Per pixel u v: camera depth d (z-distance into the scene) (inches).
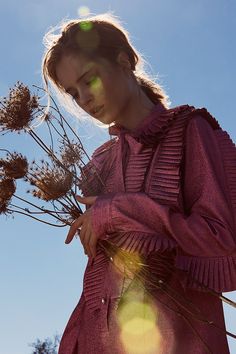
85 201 92.4
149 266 86.6
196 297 87.5
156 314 85.9
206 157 91.1
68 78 95.7
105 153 100.0
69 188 97.3
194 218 87.6
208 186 89.8
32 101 100.0
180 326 85.4
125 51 100.1
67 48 95.7
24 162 97.7
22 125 99.2
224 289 85.4
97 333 88.7
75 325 93.3
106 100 94.3
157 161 92.7
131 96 96.7
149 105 98.0
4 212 97.6
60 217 97.7
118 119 97.5
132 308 86.6
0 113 99.7
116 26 101.2
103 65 94.7
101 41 96.7
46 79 100.4
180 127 92.9
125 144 96.3
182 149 92.0
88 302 90.7
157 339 85.2
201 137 92.3
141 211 87.4
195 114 94.0
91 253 90.3
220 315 88.7
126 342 86.3
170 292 86.0
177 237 86.4
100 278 90.5
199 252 86.9
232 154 93.4
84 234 90.4
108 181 96.7
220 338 87.3
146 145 93.7
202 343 85.0
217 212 88.0
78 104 97.2
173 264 87.5
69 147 99.4
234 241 86.9
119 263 88.8
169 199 90.0
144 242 86.0
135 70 103.5
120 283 88.2
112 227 88.4
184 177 92.5
